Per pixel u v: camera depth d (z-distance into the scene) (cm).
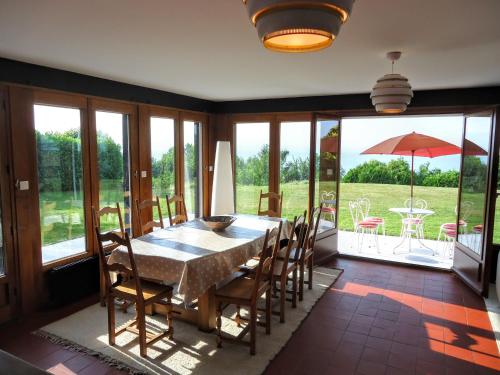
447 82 400
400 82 299
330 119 505
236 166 584
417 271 473
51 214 360
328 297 384
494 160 375
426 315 343
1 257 321
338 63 322
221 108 580
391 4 191
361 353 278
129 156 447
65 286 355
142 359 266
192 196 570
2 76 310
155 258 275
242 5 196
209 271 277
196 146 570
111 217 429
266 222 408
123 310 342
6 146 315
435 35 242
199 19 217
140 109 453
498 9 197
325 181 523
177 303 359
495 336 304
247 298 272
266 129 553
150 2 192
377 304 367
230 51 289
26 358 268
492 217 379
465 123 443
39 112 344
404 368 259
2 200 315
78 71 365
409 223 586
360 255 536
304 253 368
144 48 281
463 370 257
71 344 286
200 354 273
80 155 386
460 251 444
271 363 264
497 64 317
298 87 448
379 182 979
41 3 193
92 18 216
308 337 301
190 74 378
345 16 110
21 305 334
